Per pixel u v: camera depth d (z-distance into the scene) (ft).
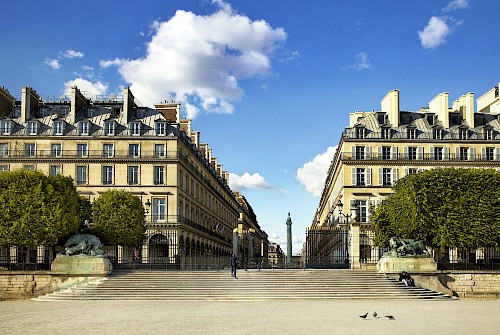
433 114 266.77
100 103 269.23
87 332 73.31
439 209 167.84
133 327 77.87
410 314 95.45
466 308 107.65
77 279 139.23
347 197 250.98
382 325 80.28
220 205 354.33
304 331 73.97
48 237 163.32
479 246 170.40
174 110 263.49
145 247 233.14
